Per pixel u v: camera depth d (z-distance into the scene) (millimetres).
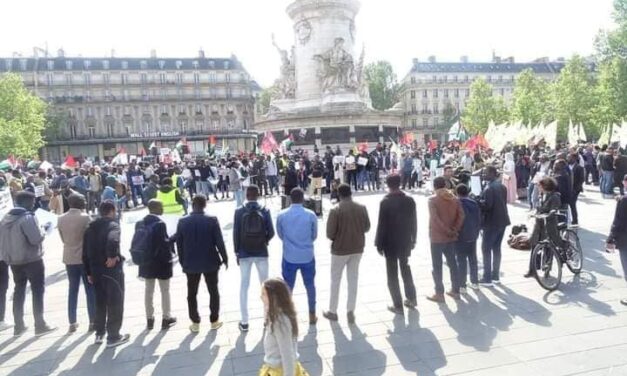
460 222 7848
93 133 88500
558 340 6184
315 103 35156
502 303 7676
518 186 20438
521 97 65250
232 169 19734
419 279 9242
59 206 15344
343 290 8727
